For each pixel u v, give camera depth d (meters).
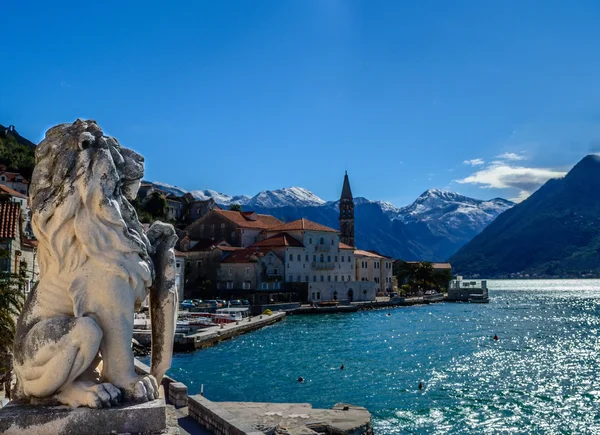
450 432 26.28
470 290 150.12
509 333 69.50
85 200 4.55
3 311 19.19
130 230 4.80
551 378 39.00
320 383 37.81
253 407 25.02
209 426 16.59
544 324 82.38
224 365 45.50
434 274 167.00
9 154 118.38
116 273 4.57
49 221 4.62
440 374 40.84
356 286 127.31
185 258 108.31
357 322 87.25
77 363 4.36
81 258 4.58
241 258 111.88
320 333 70.69
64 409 4.24
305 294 117.19
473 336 66.31
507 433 26.12
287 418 22.97
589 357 48.72
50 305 4.56
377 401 32.41
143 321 49.69
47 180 4.71
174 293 5.07
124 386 4.50
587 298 169.62
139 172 5.13
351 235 178.88
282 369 43.41
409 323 84.94
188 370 43.16
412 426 27.22
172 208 157.88
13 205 36.66
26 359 4.45
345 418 23.08
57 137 4.76
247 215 140.25
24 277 31.02
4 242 33.03
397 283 176.62
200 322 68.81
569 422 27.83
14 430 4.09
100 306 4.54
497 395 33.72
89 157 4.62
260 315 89.62
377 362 46.66
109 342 4.55
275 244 119.25
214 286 113.25
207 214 132.88
